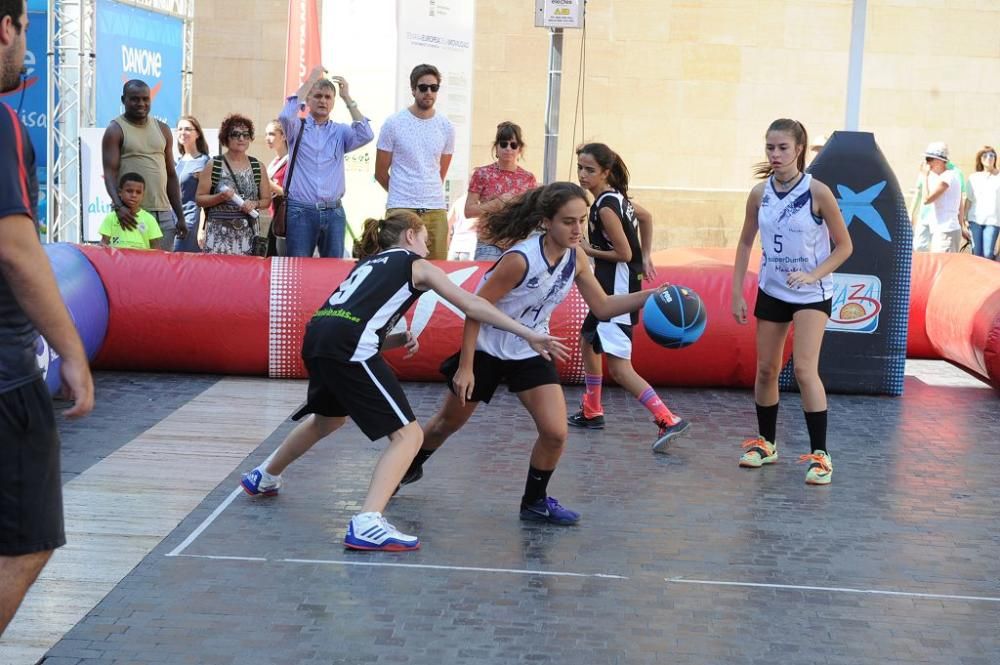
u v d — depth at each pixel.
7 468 3.06
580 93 17.06
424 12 11.46
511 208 5.09
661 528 5.36
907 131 17.48
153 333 8.24
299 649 3.95
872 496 5.97
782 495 5.95
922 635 4.23
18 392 3.04
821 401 6.17
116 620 4.15
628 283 6.93
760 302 6.38
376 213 12.16
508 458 6.47
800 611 4.42
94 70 12.23
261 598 4.38
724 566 4.88
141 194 9.20
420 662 3.87
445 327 8.22
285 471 6.07
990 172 15.11
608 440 7.01
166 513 5.34
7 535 3.08
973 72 17.42
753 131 17.25
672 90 17.12
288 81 12.66
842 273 8.36
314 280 8.36
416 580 4.61
